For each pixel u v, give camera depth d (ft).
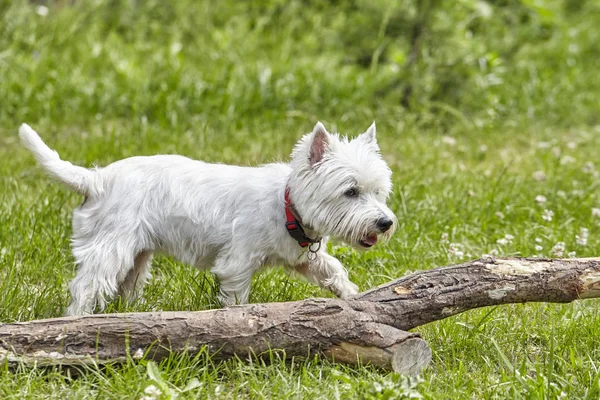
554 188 41.81
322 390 21.49
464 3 60.85
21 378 20.75
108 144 45.88
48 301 26.58
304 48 72.08
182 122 53.47
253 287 28.27
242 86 58.03
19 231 32.58
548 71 73.77
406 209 36.99
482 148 50.98
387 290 23.11
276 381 21.35
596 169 47.21
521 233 35.65
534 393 20.85
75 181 26.03
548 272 23.76
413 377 21.58
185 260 26.71
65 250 32.01
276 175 26.23
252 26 76.74
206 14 74.90
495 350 24.77
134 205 25.75
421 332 25.70
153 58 66.08
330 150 25.34
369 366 21.99
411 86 59.47
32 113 53.93
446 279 23.31
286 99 57.41
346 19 63.67
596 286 23.93
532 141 55.42
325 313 22.22
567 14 98.99
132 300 27.55
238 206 25.79
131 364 21.44
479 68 61.52
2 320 25.07
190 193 26.03
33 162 43.09
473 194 40.16
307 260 26.73
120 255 25.40
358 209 25.09
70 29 69.31
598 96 68.80
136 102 55.47
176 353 21.71
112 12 76.02
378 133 53.93
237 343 21.91
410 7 58.54
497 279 23.45
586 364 23.54
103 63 64.64
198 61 66.39
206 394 20.90
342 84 61.52
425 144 52.11
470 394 21.97
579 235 34.86
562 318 26.94
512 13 64.95
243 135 50.72
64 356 21.21
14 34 65.31
